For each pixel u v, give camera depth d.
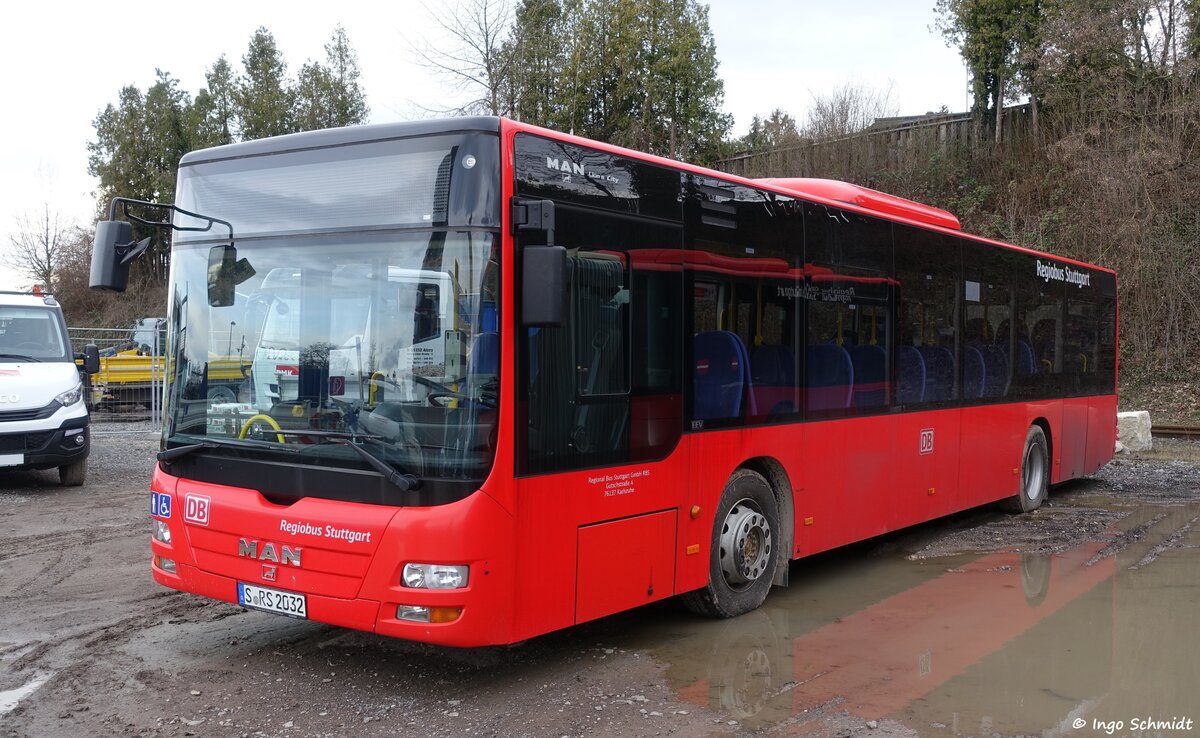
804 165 34.34
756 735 4.55
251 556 5.11
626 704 4.95
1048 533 9.85
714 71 36.31
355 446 4.75
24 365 12.30
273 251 5.25
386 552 4.62
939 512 9.03
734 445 6.39
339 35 45.06
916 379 8.62
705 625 6.45
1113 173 26.12
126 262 5.41
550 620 4.98
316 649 5.82
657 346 5.73
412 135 4.88
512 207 4.72
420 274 4.78
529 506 4.84
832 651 5.89
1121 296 26.22
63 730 4.57
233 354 5.36
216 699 4.98
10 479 13.41
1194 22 26.45
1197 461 15.97
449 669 5.49
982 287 9.87
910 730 4.62
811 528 7.21
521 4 24.23
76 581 7.56
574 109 33.25
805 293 7.14
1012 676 5.43
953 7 35.59
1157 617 6.70
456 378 4.65
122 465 14.96
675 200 5.89
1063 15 28.22
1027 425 10.91
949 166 33.50
